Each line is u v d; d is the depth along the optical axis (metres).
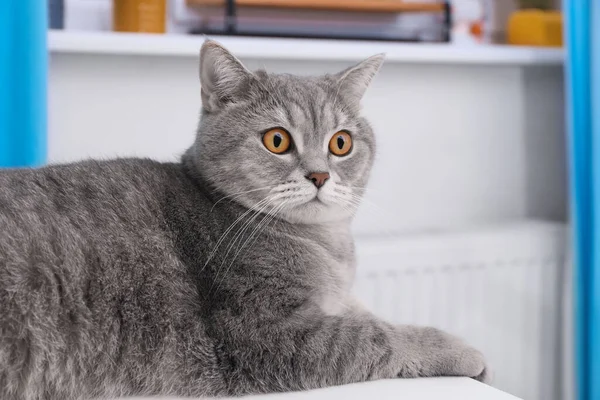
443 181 2.18
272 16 1.97
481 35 2.17
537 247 2.07
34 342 1.03
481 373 1.14
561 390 2.17
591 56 1.96
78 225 1.11
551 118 2.24
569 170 2.10
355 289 1.92
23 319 1.02
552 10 2.21
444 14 2.09
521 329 2.10
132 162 1.28
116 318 1.08
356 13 2.03
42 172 1.19
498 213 2.24
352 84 1.36
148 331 1.09
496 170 2.22
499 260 2.04
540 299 2.11
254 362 1.07
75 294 1.06
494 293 2.05
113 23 1.88
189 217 1.20
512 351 2.10
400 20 2.08
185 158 1.33
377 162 2.10
